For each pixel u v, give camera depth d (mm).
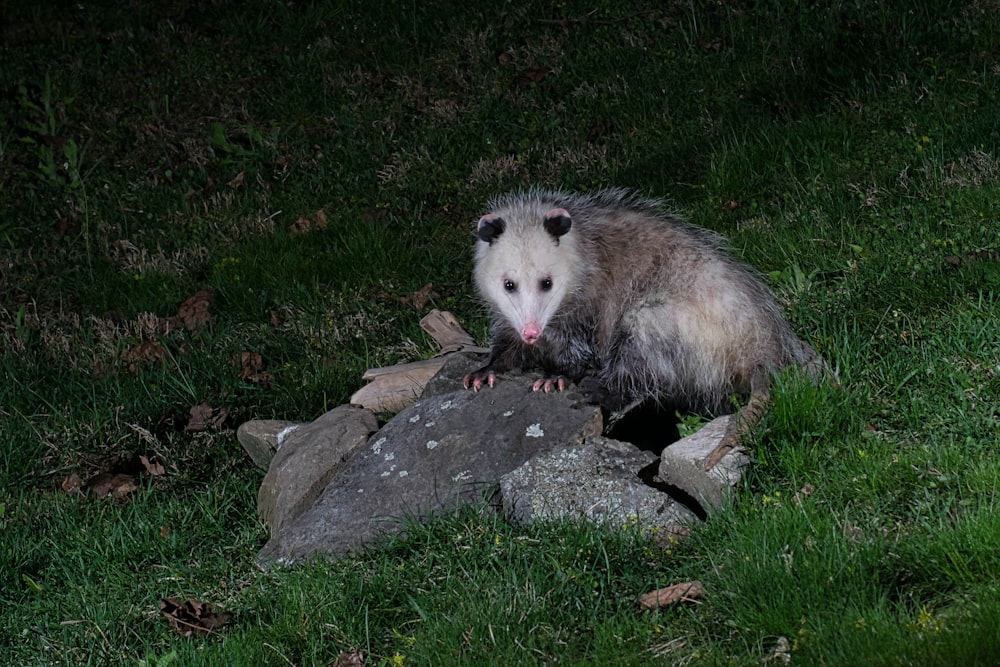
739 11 9086
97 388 6508
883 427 4340
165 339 6848
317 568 4254
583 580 3861
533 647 3639
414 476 4676
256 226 7941
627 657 3465
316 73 9523
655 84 8531
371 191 8180
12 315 7402
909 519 3818
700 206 7051
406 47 9695
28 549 5055
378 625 3941
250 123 9039
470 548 4168
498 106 8766
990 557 3447
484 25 9805
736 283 4766
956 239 5609
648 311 4789
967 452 4008
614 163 7871
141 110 9352
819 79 8008
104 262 7836
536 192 5492
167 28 10406
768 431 4277
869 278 5492
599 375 4914
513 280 4812
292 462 5043
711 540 3934
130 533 5047
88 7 10922
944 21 8133
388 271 7230
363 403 5570
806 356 4805
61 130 9219
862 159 6957
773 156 7227
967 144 6648
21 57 10125
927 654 3111
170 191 8461
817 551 3654
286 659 3828
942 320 4949
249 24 10273
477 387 4984
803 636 3352
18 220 8328
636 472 4332
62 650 4250
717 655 3385
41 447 6047
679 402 4883
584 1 9805
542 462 4410
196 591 4473
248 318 7062
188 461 5762
